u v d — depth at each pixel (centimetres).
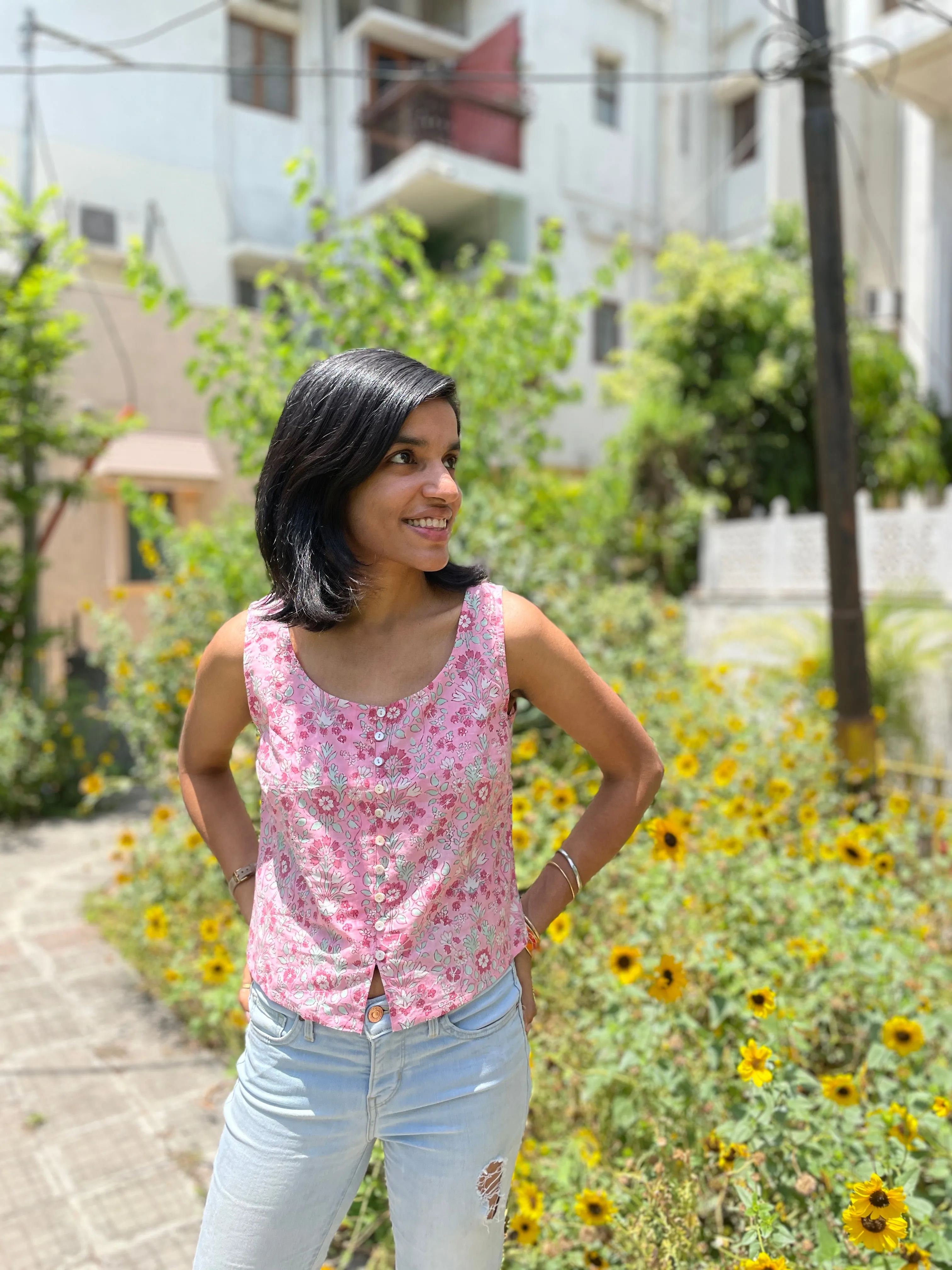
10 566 757
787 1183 180
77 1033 340
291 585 126
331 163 1351
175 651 512
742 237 1442
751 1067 176
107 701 744
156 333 995
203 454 1006
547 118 1331
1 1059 321
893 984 238
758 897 268
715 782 325
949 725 623
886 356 1055
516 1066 127
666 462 1031
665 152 1452
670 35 1448
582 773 376
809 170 394
